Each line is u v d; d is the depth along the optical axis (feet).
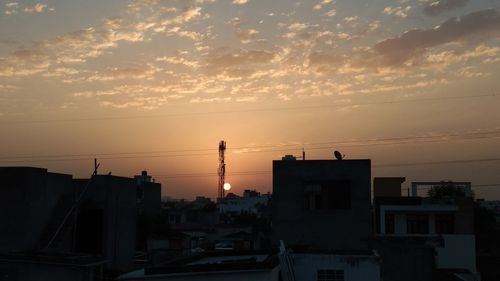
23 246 89.71
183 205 374.22
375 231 136.15
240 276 57.77
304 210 101.50
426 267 103.30
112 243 107.24
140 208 213.05
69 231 96.68
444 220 127.75
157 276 58.49
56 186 101.50
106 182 106.42
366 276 72.74
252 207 398.42
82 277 72.02
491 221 191.42
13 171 92.53
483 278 124.98
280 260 64.90
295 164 103.19
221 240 197.67
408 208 128.36
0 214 91.50
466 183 160.45
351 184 100.83
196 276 58.18
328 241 99.86
